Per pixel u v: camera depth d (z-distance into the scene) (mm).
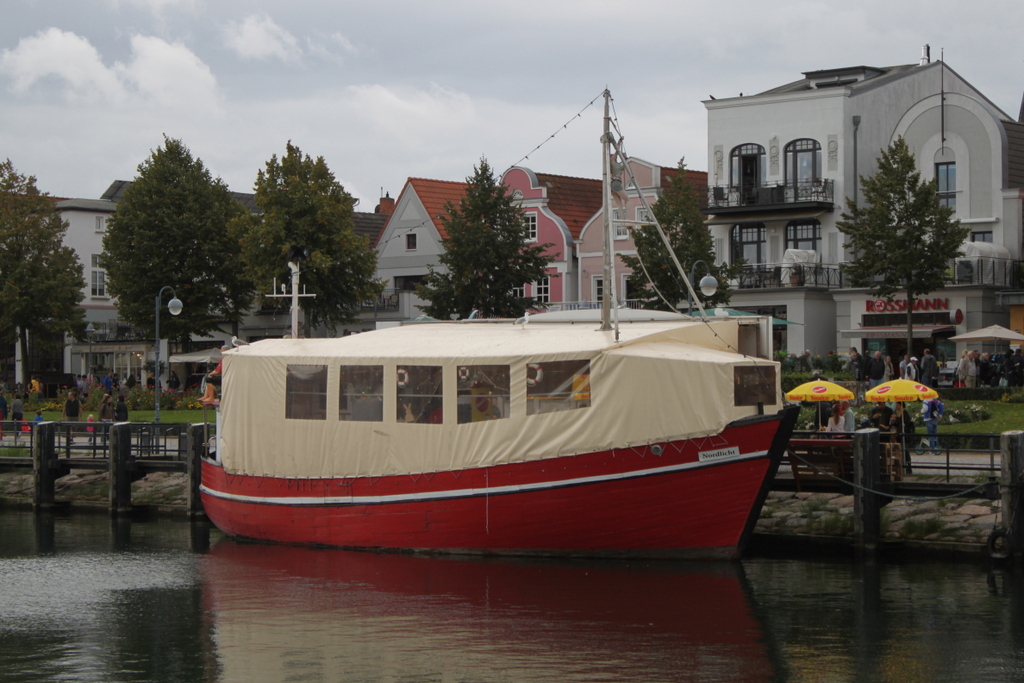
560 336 25281
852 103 59781
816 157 60250
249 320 77250
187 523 34062
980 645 19344
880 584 23391
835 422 30484
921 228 49062
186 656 19703
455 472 25172
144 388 63938
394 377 25844
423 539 25844
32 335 81062
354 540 26891
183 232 65875
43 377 72438
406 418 25719
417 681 18047
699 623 20812
